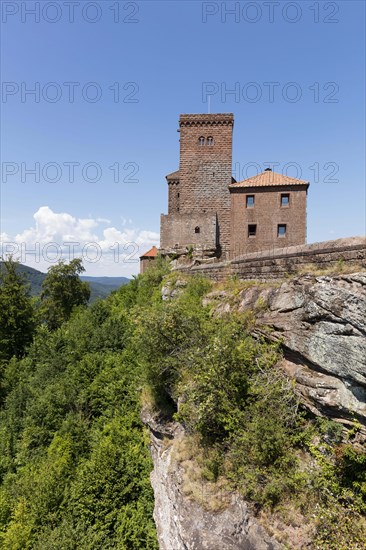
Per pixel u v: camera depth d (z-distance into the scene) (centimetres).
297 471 803
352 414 770
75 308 4309
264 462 835
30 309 3659
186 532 795
